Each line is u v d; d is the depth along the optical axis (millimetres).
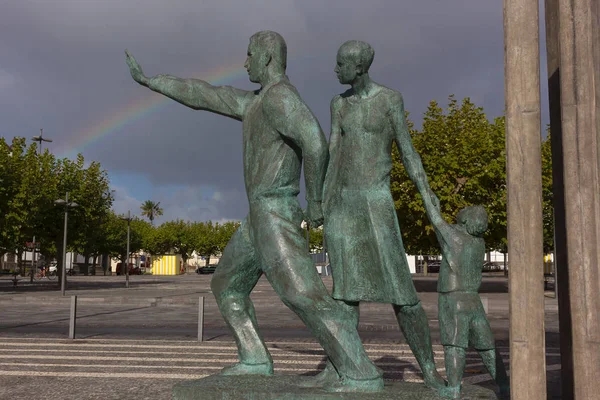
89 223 35719
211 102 5504
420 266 60531
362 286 4973
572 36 3881
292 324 15398
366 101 5062
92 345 10875
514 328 3570
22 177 30156
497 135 26828
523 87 3656
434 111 27875
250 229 5281
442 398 4668
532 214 3580
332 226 5109
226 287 5492
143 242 89375
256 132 5219
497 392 4926
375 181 5012
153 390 6758
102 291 30641
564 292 4789
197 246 96938
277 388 4879
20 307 21266
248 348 5477
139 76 5809
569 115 3859
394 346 10539
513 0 3709
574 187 3812
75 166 34969
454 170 26656
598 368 3686
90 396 6438
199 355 9594
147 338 12086
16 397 6395
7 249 31016
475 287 4848
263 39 5324
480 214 4863
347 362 4824
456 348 4758
